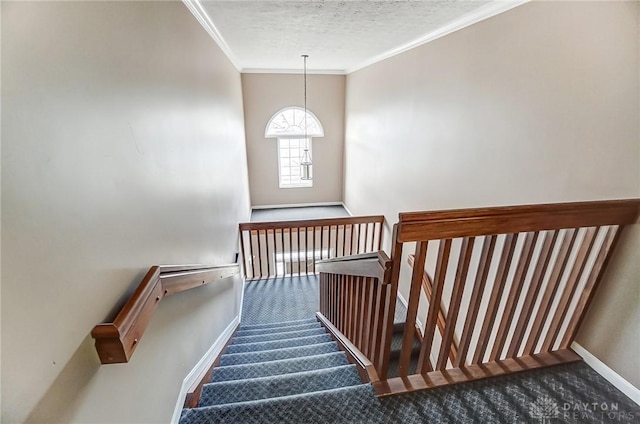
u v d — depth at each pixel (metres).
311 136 6.96
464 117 2.65
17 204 0.60
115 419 0.94
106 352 0.85
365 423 1.35
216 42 3.22
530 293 1.57
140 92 1.23
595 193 1.57
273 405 1.43
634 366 1.45
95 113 0.89
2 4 0.59
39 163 0.67
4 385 0.57
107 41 0.98
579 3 1.59
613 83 1.45
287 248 6.55
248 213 6.36
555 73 1.75
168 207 1.50
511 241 1.41
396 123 4.14
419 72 3.43
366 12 2.56
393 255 1.33
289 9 2.53
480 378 1.56
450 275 2.93
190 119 2.00
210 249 2.46
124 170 1.06
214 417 1.40
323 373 1.79
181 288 1.46
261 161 6.94
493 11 2.23
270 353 2.41
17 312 0.60
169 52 1.63
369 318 1.71
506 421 1.36
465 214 1.28
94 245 0.86
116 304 0.97
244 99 6.46
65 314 0.73
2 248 0.57
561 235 1.79
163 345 1.34
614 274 1.51
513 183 2.12
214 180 2.73
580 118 1.62
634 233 1.42
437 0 2.22
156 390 1.25
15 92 0.61
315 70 6.42
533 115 1.92
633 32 1.36
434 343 3.28
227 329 2.93
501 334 1.63
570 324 1.68
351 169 6.60
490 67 2.30
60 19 0.75
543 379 1.56
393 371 3.29
